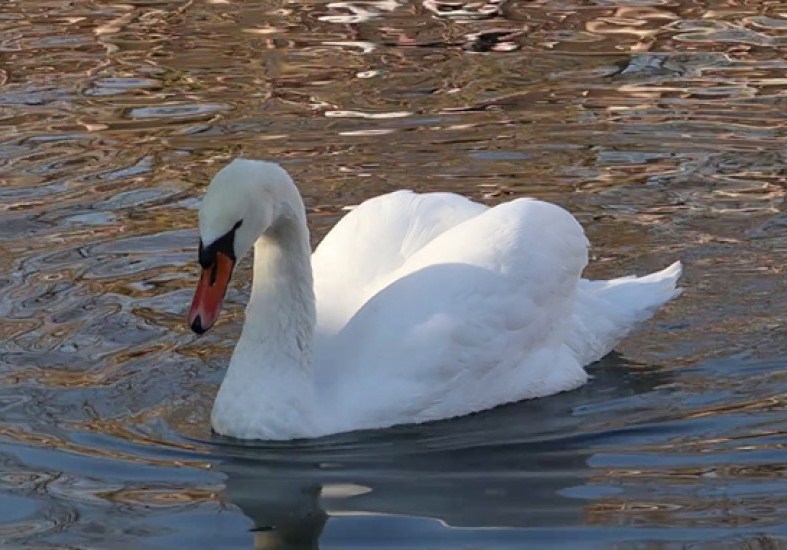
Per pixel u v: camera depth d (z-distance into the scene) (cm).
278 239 1148
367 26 2189
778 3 2256
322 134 1786
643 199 1612
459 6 2269
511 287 1234
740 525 995
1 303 1367
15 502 1039
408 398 1179
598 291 1332
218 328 1345
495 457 1121
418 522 1012
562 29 2153
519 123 1811
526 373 1241
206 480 1077
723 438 1134
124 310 1359
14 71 2022
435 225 1297
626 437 1150
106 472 1085
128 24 2225
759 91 1897
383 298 1223
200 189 1628
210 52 2091
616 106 1858
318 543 988
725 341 1320
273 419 1142
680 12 2223
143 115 1859
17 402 1192
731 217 1567
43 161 1714
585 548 972
